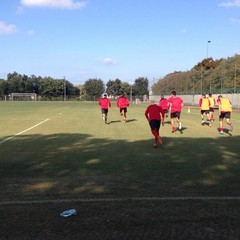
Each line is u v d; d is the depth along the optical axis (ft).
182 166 27.07
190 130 54.60
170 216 15.97
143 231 14.37
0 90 391.45
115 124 64.44
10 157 30.91
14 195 19.43
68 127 58.18
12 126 59.98
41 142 40.32
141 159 29.91
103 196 19.13
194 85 231.30
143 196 19.10
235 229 14.57
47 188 20.86
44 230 14.49
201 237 13.83
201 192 19.85
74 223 15.19
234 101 157.69
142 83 387.96
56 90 376.68
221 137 45.50
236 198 18.62
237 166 27.07
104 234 14.10
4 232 14.32
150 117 36.78
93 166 27.04
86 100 358.43
